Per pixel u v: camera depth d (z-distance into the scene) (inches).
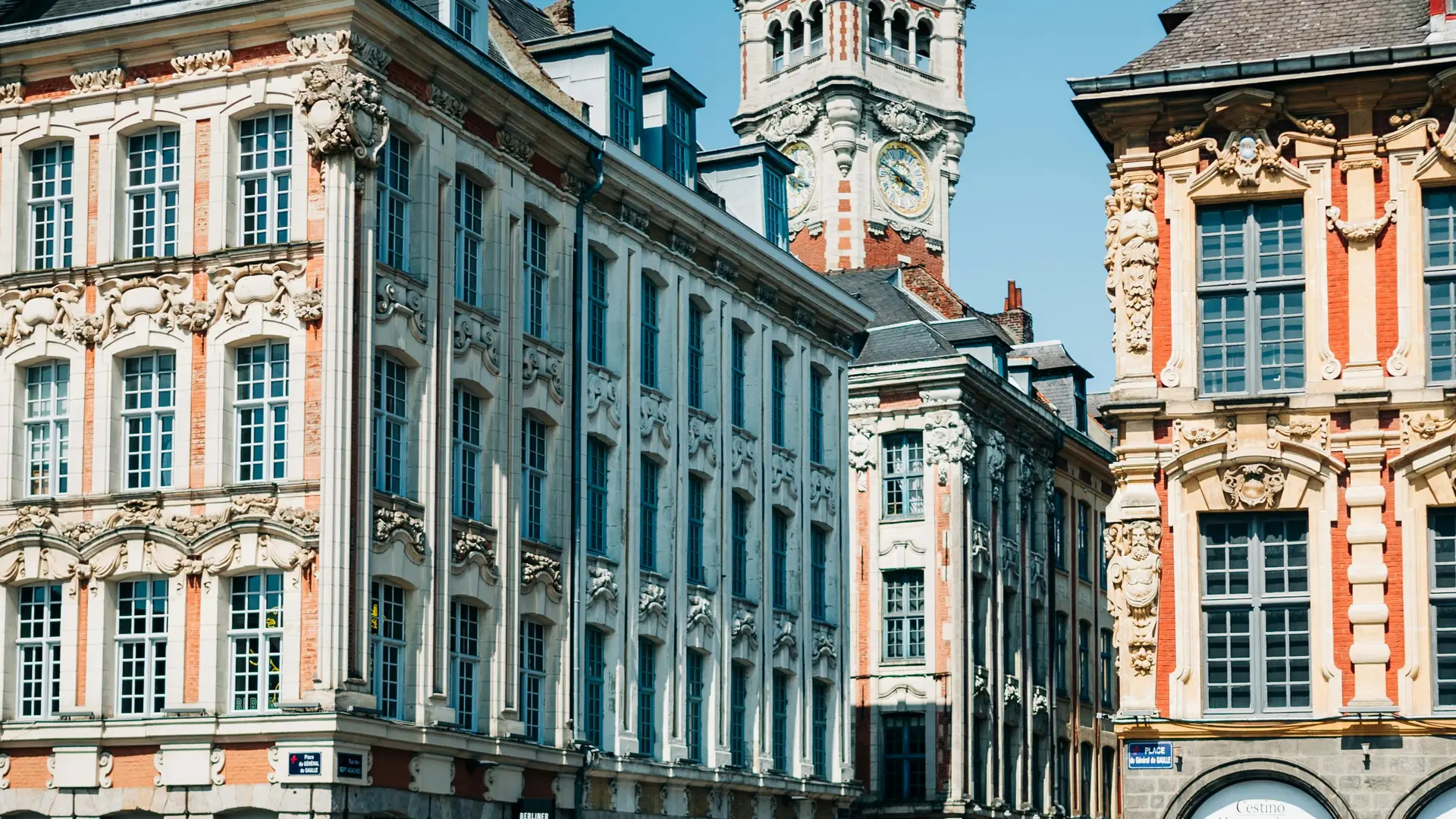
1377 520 1488.7
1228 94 1530.5
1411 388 1488.7
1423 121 1507.1
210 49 1659.7
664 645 2064.5
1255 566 1514.5
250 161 1651.1
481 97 1796.3
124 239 1680.6
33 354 1683.1
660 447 2078.0
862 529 2792.8
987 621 2807.6
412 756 1651.1
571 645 1891.0
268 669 1592.0
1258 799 1491.1
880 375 2783.0
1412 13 1546.5
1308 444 1505.9
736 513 2237.9
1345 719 1470.2
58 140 1707.7
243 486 1598.2
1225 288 1539.1
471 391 1780.3
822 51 3858.3
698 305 2185.0
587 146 1952.5
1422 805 1459.2
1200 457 1521.9
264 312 1614.2
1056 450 3139.8
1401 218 1508.4
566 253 1932.8
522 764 1806.1
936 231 3914.9
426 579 1681.8
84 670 1631.4
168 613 1616.6
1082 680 3208.7
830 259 3772.1
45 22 1692.9
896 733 2753.4
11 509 1672.0
